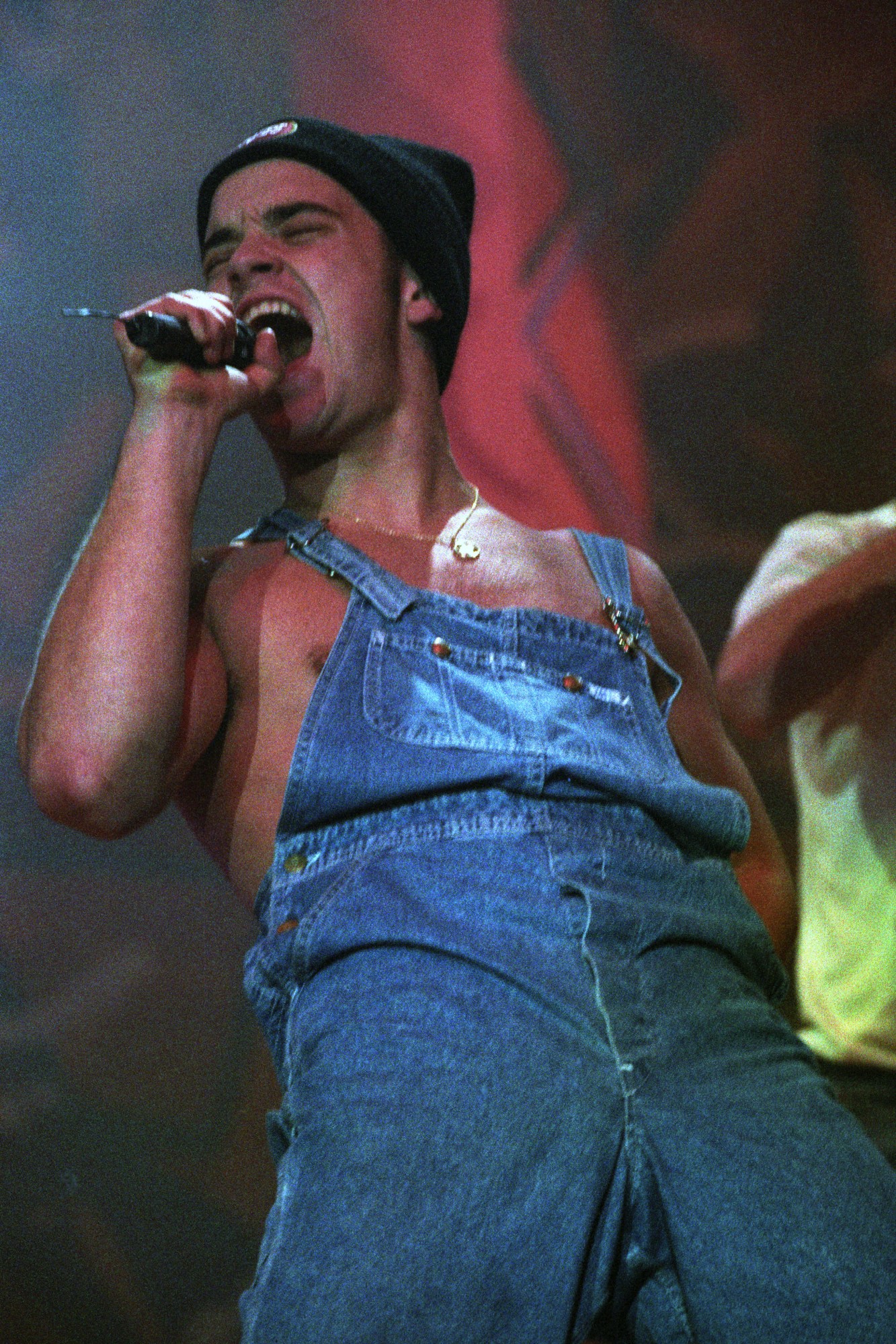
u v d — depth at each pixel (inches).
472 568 111.3
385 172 121.2
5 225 295.9
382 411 117.7
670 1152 87.0
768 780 316.2
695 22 351.6
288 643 103.5
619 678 108.0
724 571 337.4
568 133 342.0
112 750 93.5
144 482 99.0
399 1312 78.7
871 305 349.7
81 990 276.4
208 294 104.7
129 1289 260.7
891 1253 85.2
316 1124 86.0
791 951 126.0
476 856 94.4
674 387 342.6
